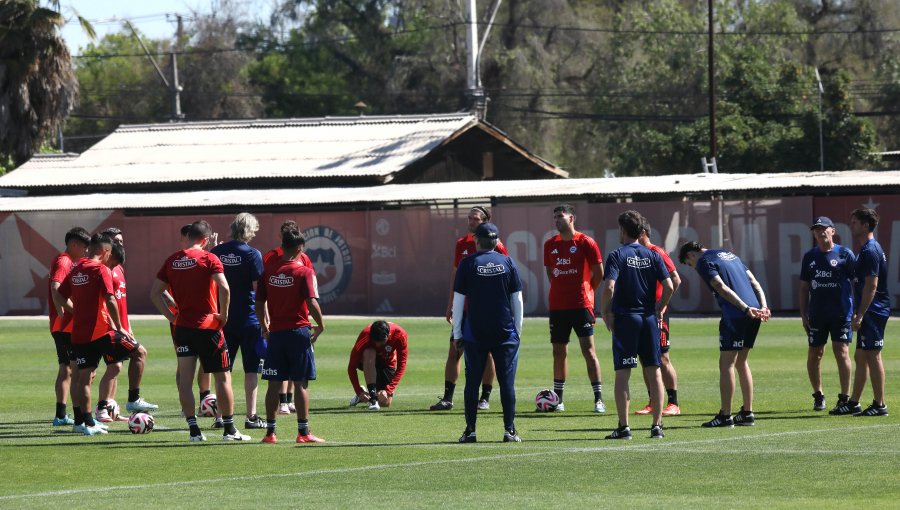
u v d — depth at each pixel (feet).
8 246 495.82
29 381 250.16
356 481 127.34
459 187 475.31
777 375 236.02
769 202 423.64
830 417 176.24
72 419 183.52
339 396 217.36
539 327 384.47
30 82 577.43
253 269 172.86
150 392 226.99
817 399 183.93
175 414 194.59
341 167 549.13
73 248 176.24
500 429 169.27
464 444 153.99
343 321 424.46
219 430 173.47
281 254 159.12
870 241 176.45
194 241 160.76
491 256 154.51
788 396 203.10
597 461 137.69
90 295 170.50
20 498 119.85
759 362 261.85
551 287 191.11
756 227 425.28
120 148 613.11
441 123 593.01
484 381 194.59
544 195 446.19
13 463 143.64
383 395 198.29
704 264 165.78
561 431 166.09
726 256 166.71
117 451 152.87
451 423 177.99
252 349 174.09
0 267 495.82
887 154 560.61
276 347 157.89
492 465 136.15
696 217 429.79
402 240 465.06
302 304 157.58
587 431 165.48
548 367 264.11
